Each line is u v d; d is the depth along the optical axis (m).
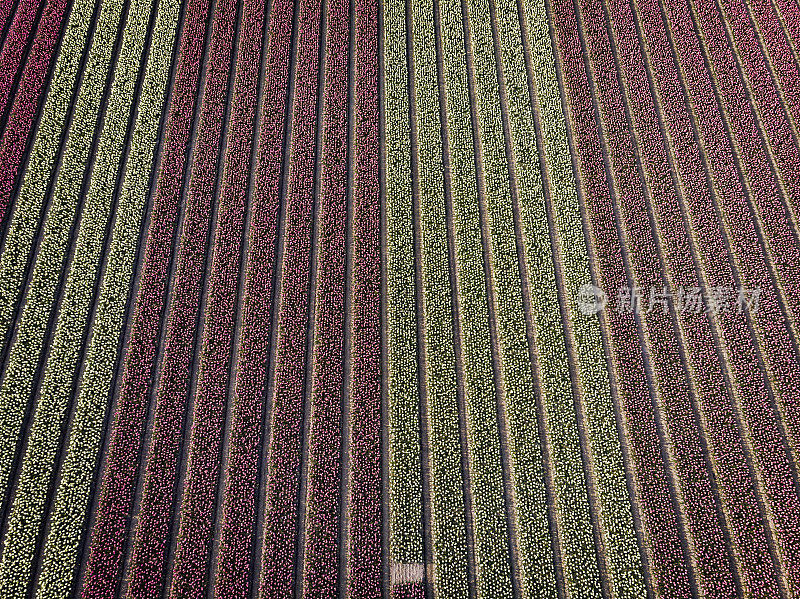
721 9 24.30
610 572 14.80
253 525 15.15
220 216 19.45
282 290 18.38
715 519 15.33
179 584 14.39
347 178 20.39
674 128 21.36
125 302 17.92
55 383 16.59
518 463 16.03
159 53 22.72
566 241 19.30
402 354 17.41
